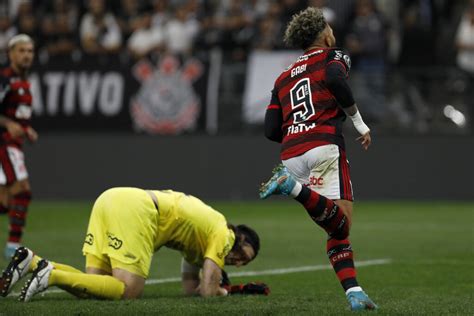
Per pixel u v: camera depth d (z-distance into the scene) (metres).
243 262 25.39
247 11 66.19
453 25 68.62
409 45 68.31
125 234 23.86
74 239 41.28
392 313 21.25
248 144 62.88
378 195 62.38
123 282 23.62
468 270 32.25
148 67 63.94
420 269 32.53
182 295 25.98
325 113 21.94
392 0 71.69
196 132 63.47
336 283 29.17
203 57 63.41
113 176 64.31
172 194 25.08
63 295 25.14
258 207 58.41
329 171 21.70
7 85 36.22
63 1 70.56
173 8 68.56
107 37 68.50
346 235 21.84
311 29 22.59
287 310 21.80
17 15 70.38
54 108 65.12
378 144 62.28
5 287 22.34
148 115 63.91
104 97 64.44
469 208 57.53
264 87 62.47
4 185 35.94
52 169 65.06
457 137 61.78
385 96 62.62
